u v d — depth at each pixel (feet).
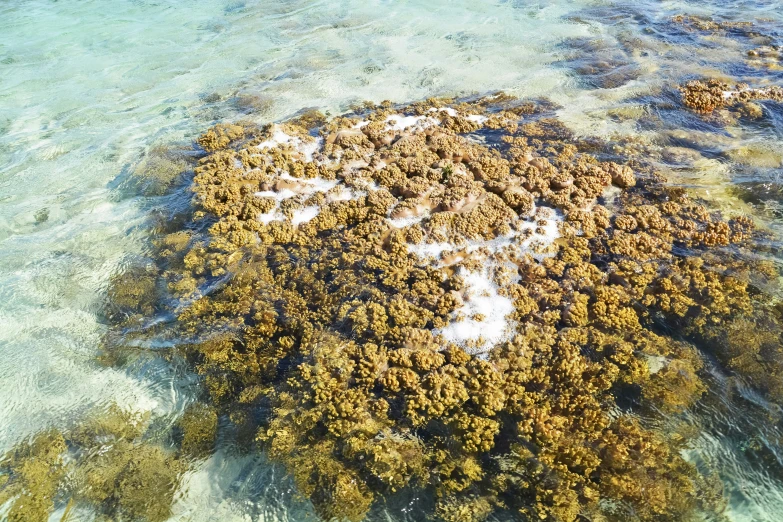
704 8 46.65
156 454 17.94
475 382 17.95
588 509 15.30
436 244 22.93
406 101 36.24
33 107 37.27
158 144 32.91
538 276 21.45
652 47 40.68
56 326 22.40
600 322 19.69
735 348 18.63
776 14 44.14
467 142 29.71
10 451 18.30
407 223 24.40
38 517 16.60
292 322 20.77
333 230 24.72
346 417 17.52
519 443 16.78
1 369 20.84
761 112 31.58
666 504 15.26
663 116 32.12
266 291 22.12
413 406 17.63
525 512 15.44
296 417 17.80
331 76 39.83
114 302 23.15
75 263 25.12
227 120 35.12
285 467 16.98
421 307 20.52
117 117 36.11
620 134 30.58
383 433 17.26
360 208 25.13
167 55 43.70
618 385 18.01
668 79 35.91
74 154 32.68
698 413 17.25
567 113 33.19
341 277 22.07
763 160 27.45
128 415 19.08
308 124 33.45
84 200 29.07
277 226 24.71
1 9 51.39
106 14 50.75
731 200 24.91
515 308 20.29
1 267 25.18
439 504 15.84
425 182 25.93
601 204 25.02
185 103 37.47
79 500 16.99
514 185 25.59
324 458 16.88
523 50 42.24
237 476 17.19
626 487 15.56
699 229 23.03
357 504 16.05
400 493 16.16
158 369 20.40
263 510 16.46
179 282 23.22
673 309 19.97
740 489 15.57
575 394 17.72
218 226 25.13
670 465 16.06
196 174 29.19
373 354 18.75
